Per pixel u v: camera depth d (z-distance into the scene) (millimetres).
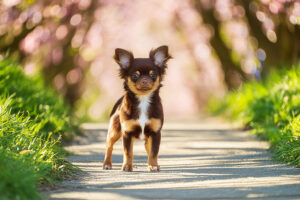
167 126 17547
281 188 5801
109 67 29047
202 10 20844
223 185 6098
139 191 5797
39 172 6035
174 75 39094
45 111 10773
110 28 22344
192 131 15109
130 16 23562
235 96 19984
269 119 11766
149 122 7629
